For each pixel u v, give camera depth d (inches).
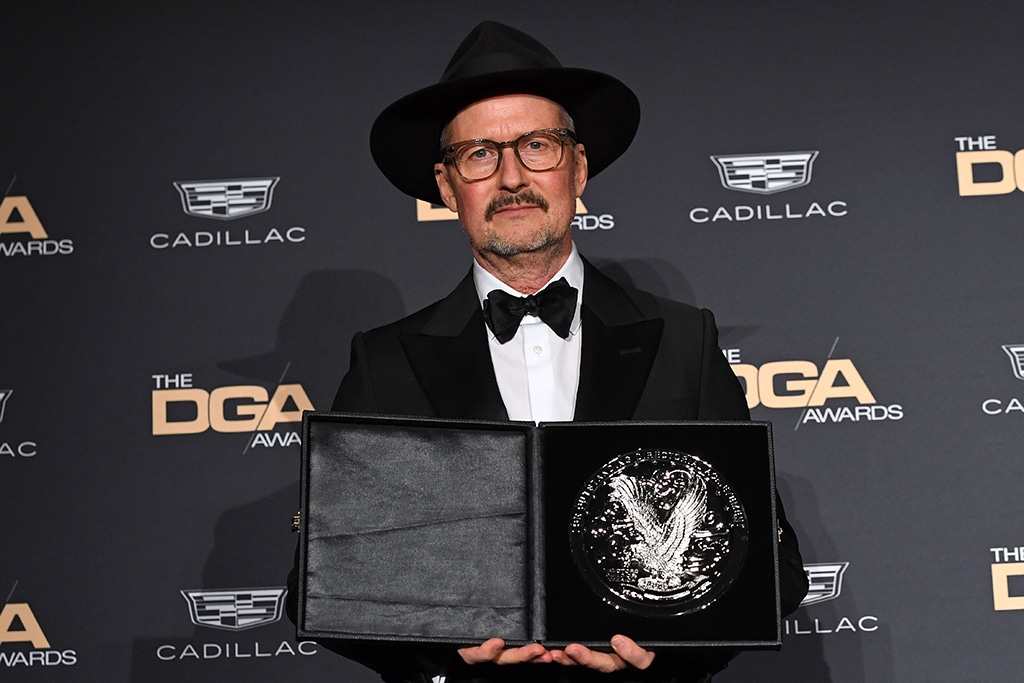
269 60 118.3
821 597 109.7
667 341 84.7
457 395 82.5
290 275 115.3
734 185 115.6
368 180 116.6
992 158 114.8
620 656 71.1
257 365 114.1
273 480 112.8
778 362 113.0
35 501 111.8
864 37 117.1
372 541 72.7
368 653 79.0
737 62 117.3
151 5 118.9
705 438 74.7
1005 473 110.3
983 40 116.7
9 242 115.3
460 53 91.2
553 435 74.6
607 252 115.2
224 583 111.4
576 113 90.2
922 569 109.6
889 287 113.5
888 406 111.9
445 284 115.3
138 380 113.7
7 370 113.6
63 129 116.9
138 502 112.1
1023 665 108.0
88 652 110.2
